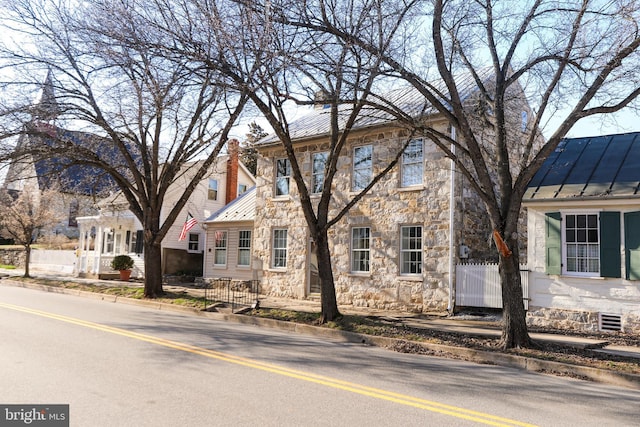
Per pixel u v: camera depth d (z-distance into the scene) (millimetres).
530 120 15664
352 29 11305
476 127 15344
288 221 20031
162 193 17969
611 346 10523
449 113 10406
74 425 4574
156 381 6234
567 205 12906
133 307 15789
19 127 15422
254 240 21266
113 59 12328
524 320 9977
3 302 14625
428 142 16156
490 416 5359
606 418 5598
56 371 6531
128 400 5391
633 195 11781
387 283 16703
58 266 32062
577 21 9852
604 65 9508
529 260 13695
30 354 7531
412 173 16594
